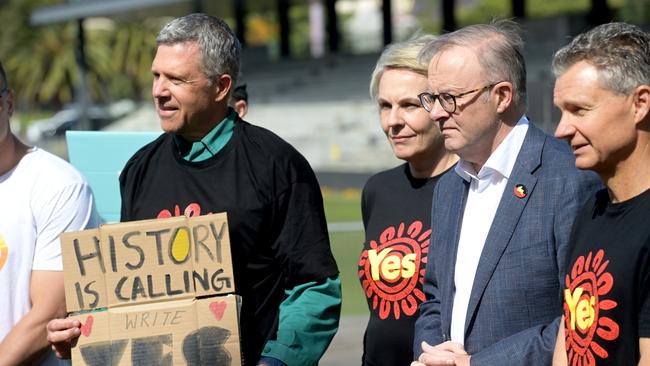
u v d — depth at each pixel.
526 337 6.39
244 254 7.10
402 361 7.77
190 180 7.22
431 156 7.89
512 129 6.74
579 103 5.51
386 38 69.50
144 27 121.75
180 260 6.74
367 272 8.02
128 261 6.73
